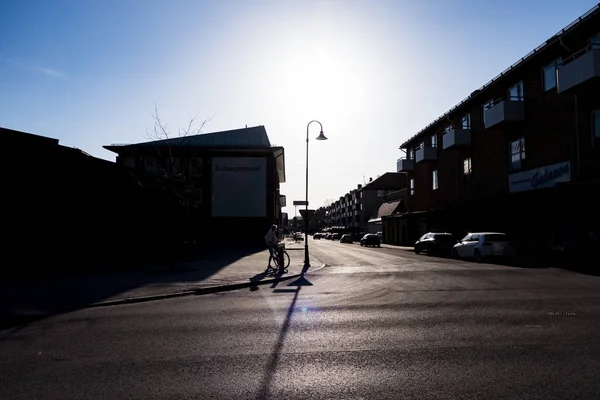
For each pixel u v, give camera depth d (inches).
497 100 1073.5
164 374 197.3
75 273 636.7
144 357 224.7
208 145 1692.9
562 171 852.6
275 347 241.6
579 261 762.8
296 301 405.4
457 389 174.2
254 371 200.5
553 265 731.4
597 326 280.7
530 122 963.3
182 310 367.2
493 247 847.1
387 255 1150.3
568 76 734.5
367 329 282.4
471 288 468.4
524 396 165.8
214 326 299.0
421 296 420.2
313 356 223.5
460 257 959.6
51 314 358.0
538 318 307.0
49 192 655.8
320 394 171.2
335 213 5059.1
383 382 183.8
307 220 836.6
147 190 906.1
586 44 780.6
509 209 991.0
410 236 1768.0
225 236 1576.0
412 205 1770.4
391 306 367.6
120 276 599.5
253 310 360.2
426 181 1603.1
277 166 2065.7
